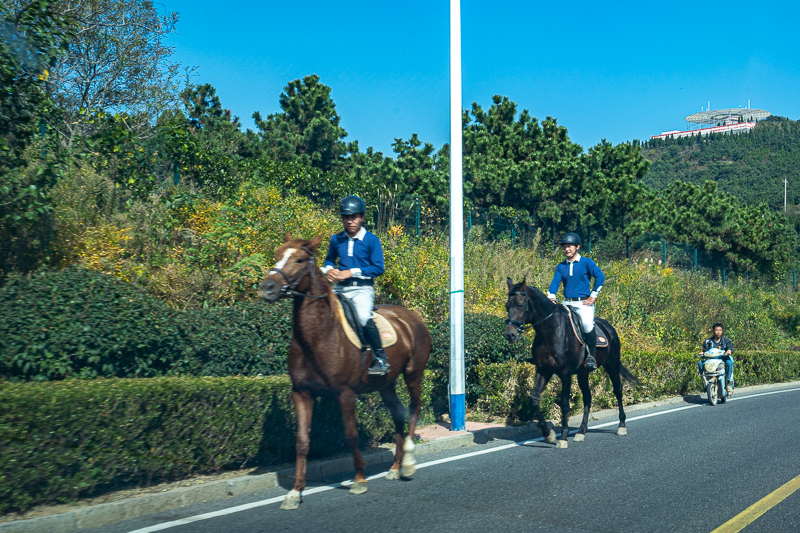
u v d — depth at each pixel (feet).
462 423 30.68
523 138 94.32
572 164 87.15
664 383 47.55
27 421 16.60
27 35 29.73
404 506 19.20
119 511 17.60
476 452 27.58
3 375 21.80
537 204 87.45
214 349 26.99
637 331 59.21
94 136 37.99
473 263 55.98
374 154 105.29
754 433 32.30
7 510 16.72
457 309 30.86
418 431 30.55
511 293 28.09
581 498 20.17
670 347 61.57
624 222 92.48
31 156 31.09
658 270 81.82
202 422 20.75
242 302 33.35
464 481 22.34
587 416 31.19
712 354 46.52
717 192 133.90
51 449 17.08
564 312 29.78
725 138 579.89
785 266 141.28
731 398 49.80
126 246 34.76
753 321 81.15
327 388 20.26
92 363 23.21
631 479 22.66
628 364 43.39
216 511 18.56
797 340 96.43
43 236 29.91
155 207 38.63
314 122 98.07
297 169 62.39
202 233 37.86
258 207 46.85
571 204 88.28
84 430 17.72
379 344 21.47
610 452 27.55
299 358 19.80
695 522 17.90
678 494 20.71
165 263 34.88
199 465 20.99
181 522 17.46
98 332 23.00
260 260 36.81
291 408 23.40
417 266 47.73
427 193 83.46
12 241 28.91
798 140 554.87
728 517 18.35
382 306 25.38
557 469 24.26
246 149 90.12
